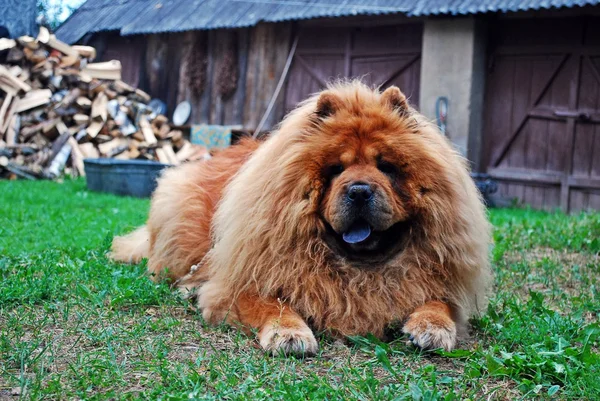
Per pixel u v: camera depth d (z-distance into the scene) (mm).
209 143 5586
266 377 1122
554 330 1393
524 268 2096
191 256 1662
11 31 5105
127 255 1940
